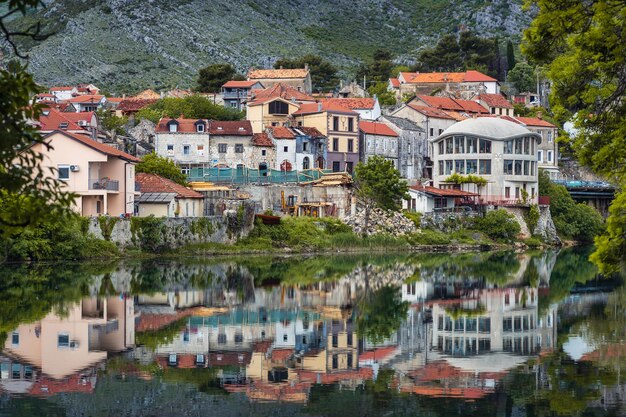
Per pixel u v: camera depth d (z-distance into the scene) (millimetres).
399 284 99562
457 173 183375
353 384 52688
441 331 69188
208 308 79250
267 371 55656
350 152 190000
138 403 48281
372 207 157750
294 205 154625
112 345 61906
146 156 151250
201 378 53719
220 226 137625
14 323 69312
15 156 28109
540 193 188375
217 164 176375
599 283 101688
